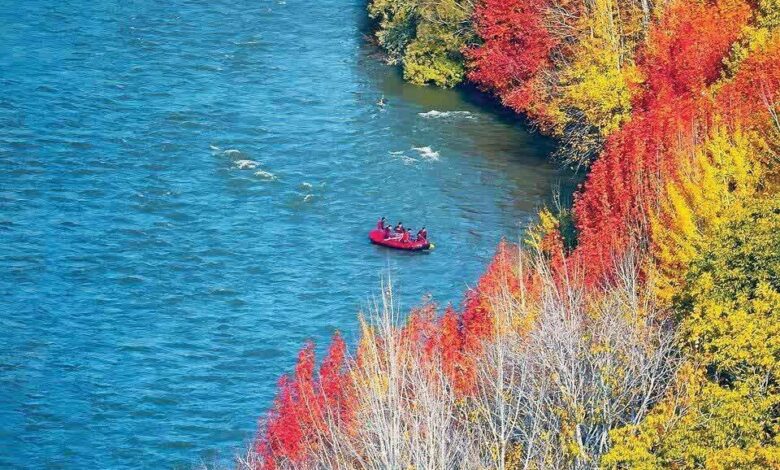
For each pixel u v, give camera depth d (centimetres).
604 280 14188
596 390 11444
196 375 18638
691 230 13050
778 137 15025
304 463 11988
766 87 16512
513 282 14162
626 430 10662
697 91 18938
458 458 11044
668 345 11688
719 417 10431
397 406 10906
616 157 16375
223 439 17112
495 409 11394
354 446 11812
